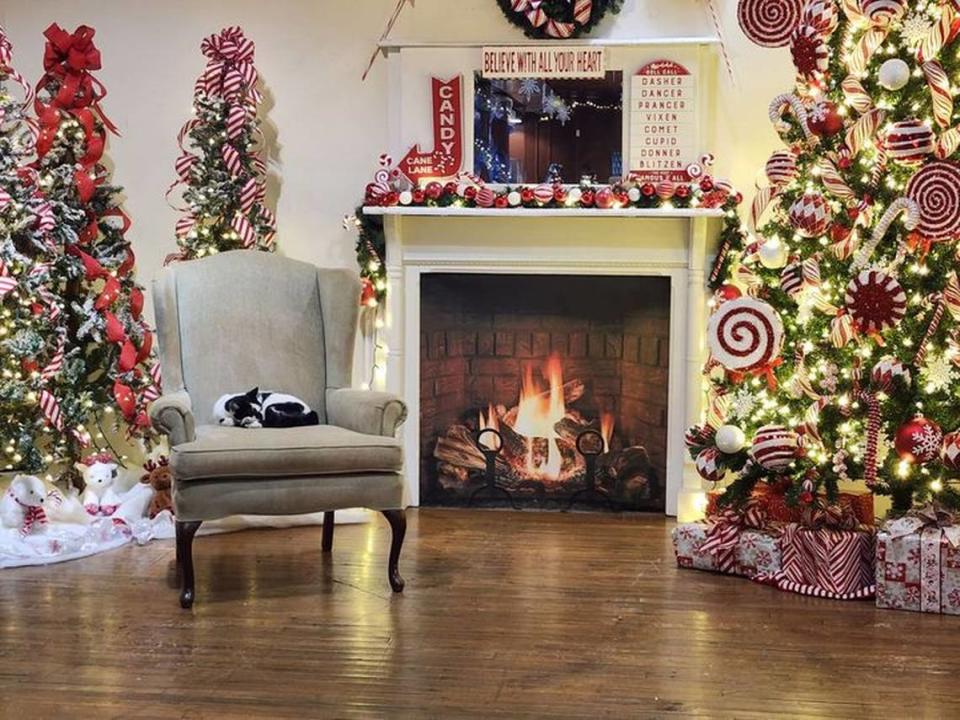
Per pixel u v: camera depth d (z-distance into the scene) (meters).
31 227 4.68
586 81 4.99
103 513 4.66
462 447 5.22
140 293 4.95
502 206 4.92
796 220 3.97
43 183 4.73
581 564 4.28
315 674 3.16
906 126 3.73
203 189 4.89
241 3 5.18
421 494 5.25
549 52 4.98
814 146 4.14
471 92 5.03
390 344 5.12
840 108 4.05
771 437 3.98
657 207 4.85
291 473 3.79
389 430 4.07
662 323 5.07
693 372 4.98
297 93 5.19
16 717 2.87
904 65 3.80
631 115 4.96
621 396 5.13
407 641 3.43
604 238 5.03
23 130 5.16
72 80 4.80
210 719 2.87
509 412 5.20
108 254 4.96
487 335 5.18
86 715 2.89
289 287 4.53
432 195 4.93
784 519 4.23
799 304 4.33
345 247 5.25
